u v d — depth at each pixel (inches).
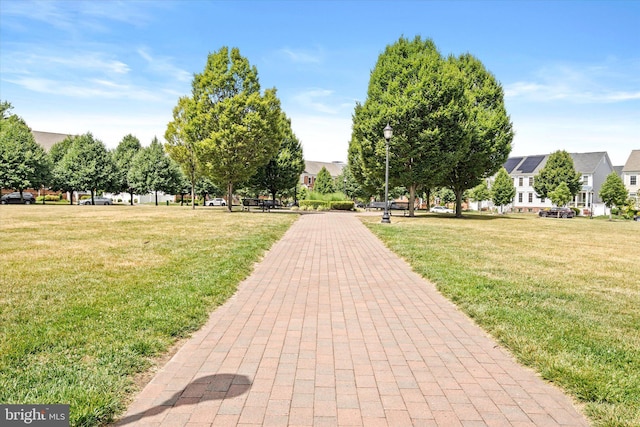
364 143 1080.8
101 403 120.0
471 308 227.0
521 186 2812.5
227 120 1127.6
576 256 444.1
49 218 880.3
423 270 335.3
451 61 1291.8
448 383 141.3
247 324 204.2
